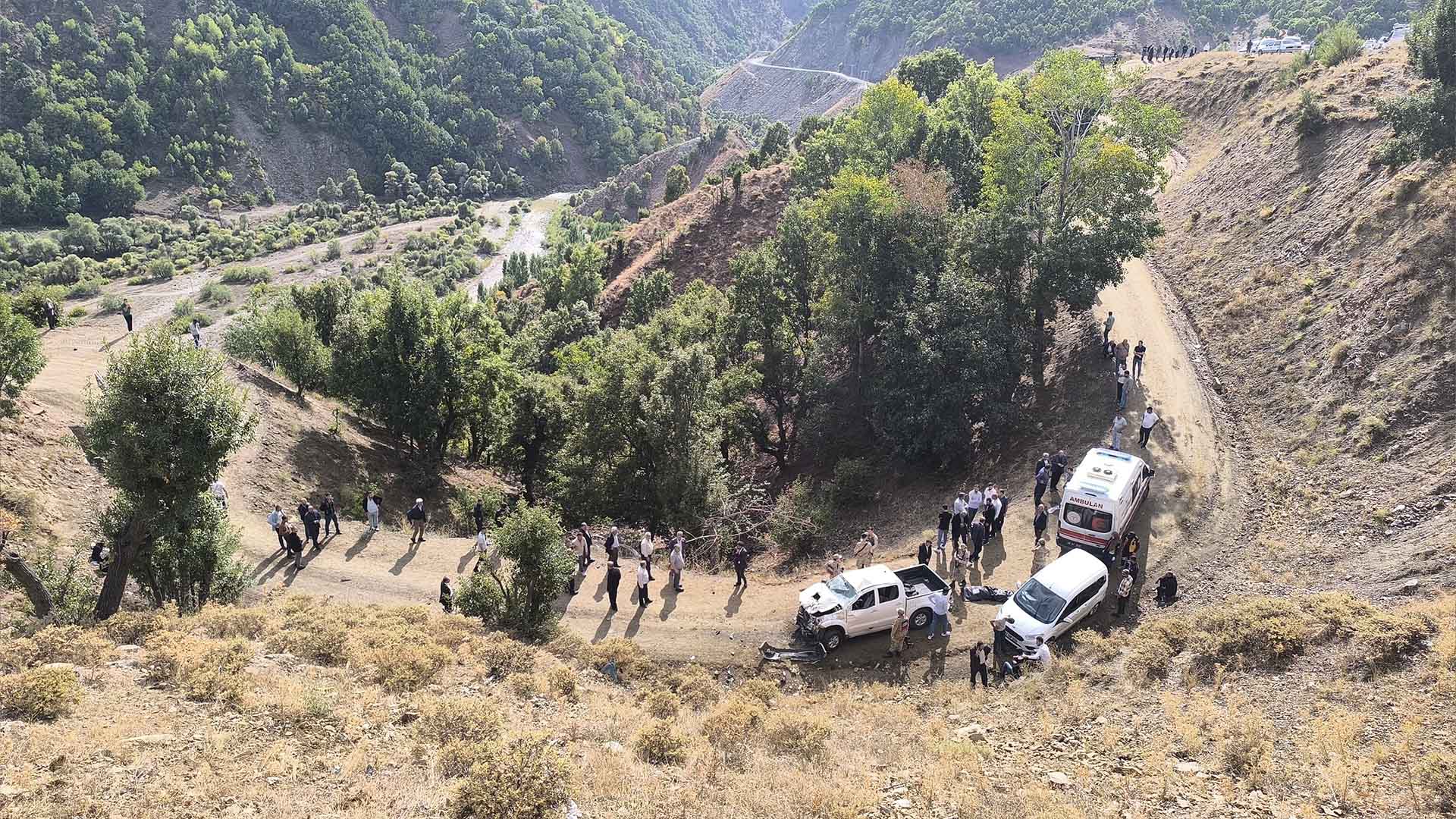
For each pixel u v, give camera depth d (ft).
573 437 123.34
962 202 148.87
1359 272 106.22
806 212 150.30
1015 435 114.73
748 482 128.26
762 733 52.08
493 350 141.28
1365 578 71.26
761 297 141.38
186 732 41.57
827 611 75.00
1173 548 86.02
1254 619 59.82
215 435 61.98
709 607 85.71
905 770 46.83
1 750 36.47
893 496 113.19
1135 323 130.31
